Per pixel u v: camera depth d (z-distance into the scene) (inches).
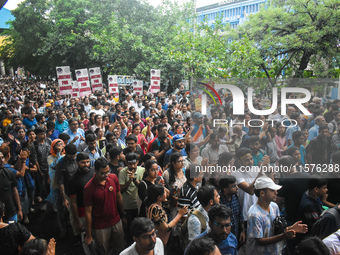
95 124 329.4
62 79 470.6
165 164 220.7
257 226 138.1
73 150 199.3
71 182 173.2
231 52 475.5
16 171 195.5
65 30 1157.1
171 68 776.3
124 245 170.7
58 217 212.5
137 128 277.1
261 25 492.7
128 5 992.2
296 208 163.6
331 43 476.1
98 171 154.7
